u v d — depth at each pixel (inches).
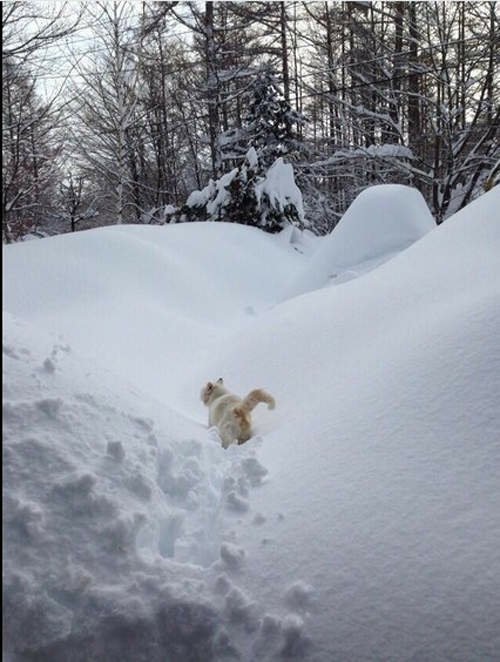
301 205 775.7
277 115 928.3
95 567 90.5
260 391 158.9
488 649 76.7
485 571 86.0
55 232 1109.7
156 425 133.2
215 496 118.2
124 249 434.6
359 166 952.9
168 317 345.7
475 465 105.1
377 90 848.3
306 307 239.1
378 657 78.7
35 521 92.6
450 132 778.2
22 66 599.8
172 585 90.1
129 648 83.1
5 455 100.7
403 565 89.8
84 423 116.2
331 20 1046.4
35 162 714.8
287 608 87.0
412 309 187.5
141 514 100.0
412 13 853.8
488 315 143.9
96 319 316.8
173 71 1018.7
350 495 107.0
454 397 122.3
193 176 1315.2
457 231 249.3
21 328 150.0
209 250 539.5
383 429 122.3
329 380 166.7
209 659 83.0
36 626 83.0
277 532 102.4
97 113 821.2
